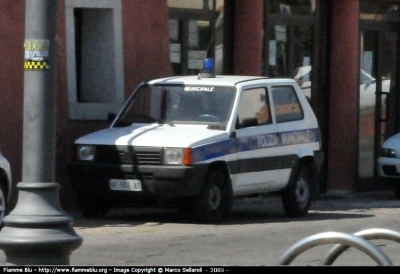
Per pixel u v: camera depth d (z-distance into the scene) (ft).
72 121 90.79
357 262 61.41
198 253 64.39
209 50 106.52
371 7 123.03
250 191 82.79
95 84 96.27
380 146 123.03
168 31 98.94
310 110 90.99
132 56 95.81
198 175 75.51
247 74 107.65
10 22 85.56
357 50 119.24
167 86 84.84
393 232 34.24
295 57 116.37
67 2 90.94
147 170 75.51
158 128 80.64
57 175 89.04
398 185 112.06
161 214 87.66
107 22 94.99
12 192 85.40
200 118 81.35
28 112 46.11
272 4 113.09
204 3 106.42
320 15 118.83
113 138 78.02
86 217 82.94
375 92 124.26
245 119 81.66
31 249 44.78
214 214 78.74
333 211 96.89
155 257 62.23
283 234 75.41
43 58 45.98
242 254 64.54
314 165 90.43
